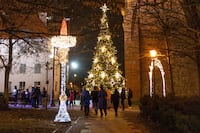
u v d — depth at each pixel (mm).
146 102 20891
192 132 8930
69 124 17188
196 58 11906
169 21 11758
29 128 14742
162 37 12828
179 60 17516
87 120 19484
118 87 36125
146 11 12203
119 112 26406
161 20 11562
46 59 48531
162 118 14477
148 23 12477
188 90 22594
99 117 21594
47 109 28125
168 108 14250
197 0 10289
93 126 16359
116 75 36844
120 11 18453
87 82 37500
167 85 26188
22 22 13117
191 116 9453
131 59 35750
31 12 9258
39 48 22297
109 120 19516
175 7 11734
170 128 12523
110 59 37500
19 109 26891
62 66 18969
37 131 13984
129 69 35906
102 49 37688
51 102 34375
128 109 30516
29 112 23781
